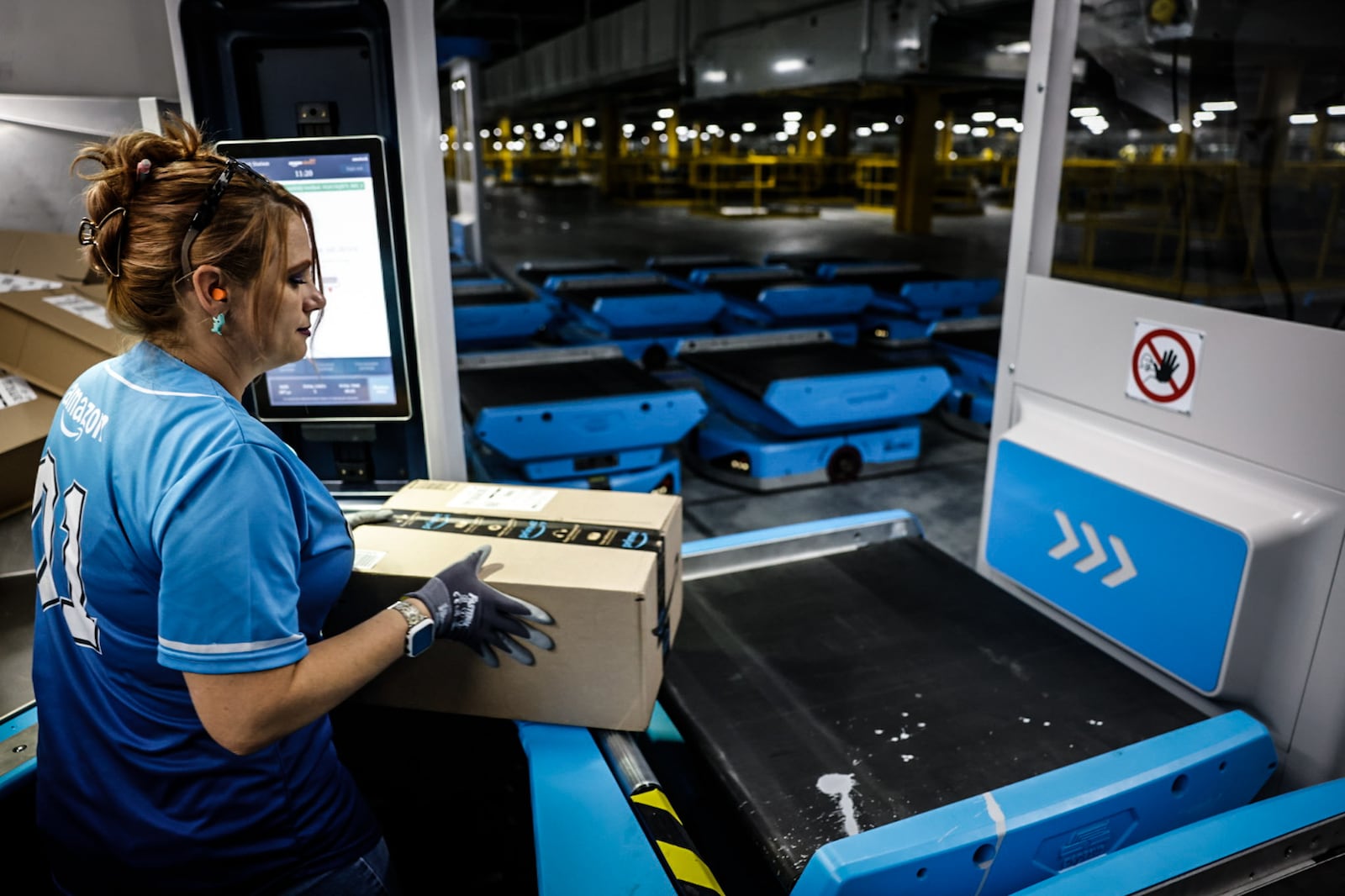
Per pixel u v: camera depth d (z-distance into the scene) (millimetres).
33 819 1216
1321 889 1063
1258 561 1351
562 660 1297
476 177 8320
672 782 1532
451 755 1672
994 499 1939
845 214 23172
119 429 842
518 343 6465
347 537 1052
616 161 29016
